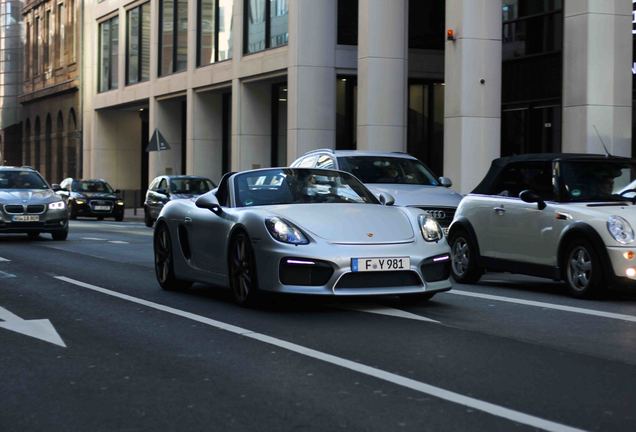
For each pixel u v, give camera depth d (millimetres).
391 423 4801
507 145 26000
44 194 20422
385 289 8258
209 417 5004
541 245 10227
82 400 5449
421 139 31922
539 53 24281
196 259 9969
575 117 20172
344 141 30438
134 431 4773
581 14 19984
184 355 6723
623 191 10312
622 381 5738
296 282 8242
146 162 53031
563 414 4949
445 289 8633
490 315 8500
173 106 43344
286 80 33375
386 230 8523
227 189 9789
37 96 63219
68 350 7027
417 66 30812
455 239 11742
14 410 5250
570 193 10180
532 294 10211
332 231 8367
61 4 59000
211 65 36844
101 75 51406
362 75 26078
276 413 5051
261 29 33094
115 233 24531
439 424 4770
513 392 5453
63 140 58688
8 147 80000
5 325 8258
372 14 25812
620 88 20109
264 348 6914
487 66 22125
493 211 11047
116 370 6266
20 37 80062
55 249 17984
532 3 24578
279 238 8352
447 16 22453
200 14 38219
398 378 5836
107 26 50250
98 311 9086
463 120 21969
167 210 10734
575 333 7520
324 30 29266
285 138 35062
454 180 22188
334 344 7023
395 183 15156
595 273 9445
